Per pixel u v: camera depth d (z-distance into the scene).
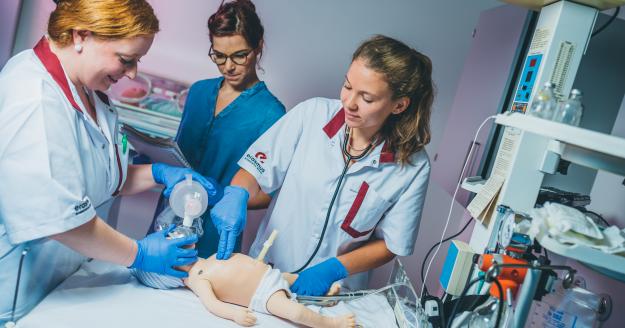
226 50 2.19
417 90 1.55
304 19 2.33
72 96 1.19
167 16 2.28
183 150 2.30
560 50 1.32
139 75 2.31
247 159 1.80
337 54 2.37
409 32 2.38
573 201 1.49
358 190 1.66
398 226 1.67
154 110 2.33
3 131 1.09
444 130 2.51
